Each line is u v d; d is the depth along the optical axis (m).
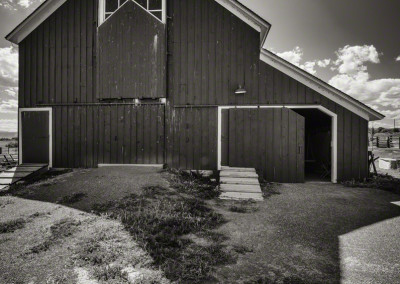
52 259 3.12
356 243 3.67
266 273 2.87
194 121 8.51
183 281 2.68
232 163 8.34
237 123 8.34
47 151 9.04
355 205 5.62
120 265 2.96
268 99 8.30
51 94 9.01
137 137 8.70
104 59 8.67
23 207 5.13
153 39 8.47
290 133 8.15
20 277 2.76
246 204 5.70
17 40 9.09
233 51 8.40
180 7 8.55
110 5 8.95
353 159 8.17
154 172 7.87
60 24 8.95
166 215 4.58
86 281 2.66
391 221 4.61
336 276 2.81
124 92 8.59
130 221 4.29
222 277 2.78
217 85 8.45
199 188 6.85
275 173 8.19
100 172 7.85
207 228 4.19
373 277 2.79
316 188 7.36
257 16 8.11
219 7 8.44
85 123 8.88
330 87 8.05
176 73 8.57
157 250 3.30
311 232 4.08
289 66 8.19
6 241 3.63
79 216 4.57
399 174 10.38
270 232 4.07
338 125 8.16
